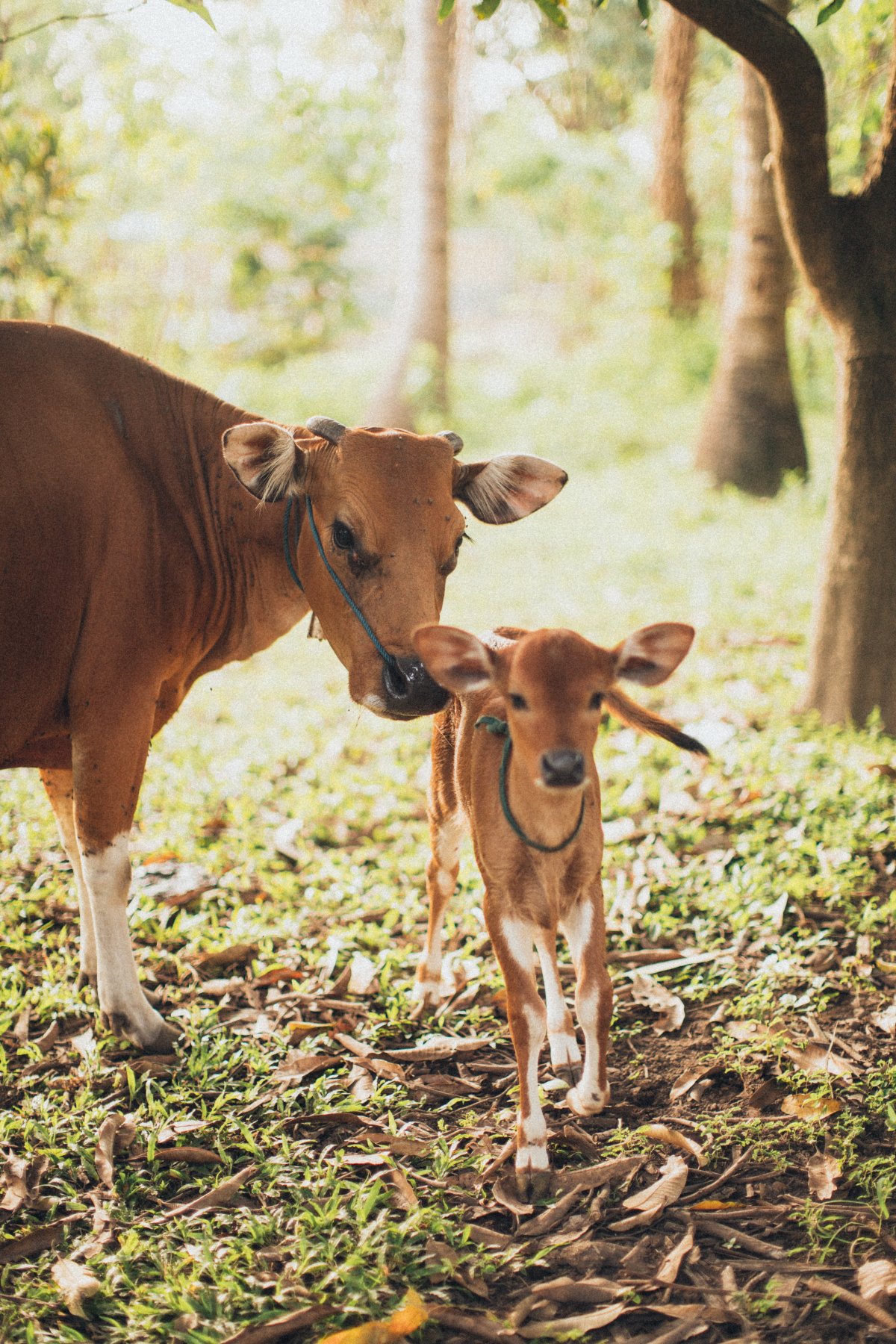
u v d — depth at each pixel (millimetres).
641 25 4941
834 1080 3840
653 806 6016
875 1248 3176
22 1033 4312
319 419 4121
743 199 12344
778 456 12656
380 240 30109
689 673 7707
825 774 5895
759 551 10062
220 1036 4277
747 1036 4109
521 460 4293
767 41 5055
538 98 22672
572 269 24516
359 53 20078
